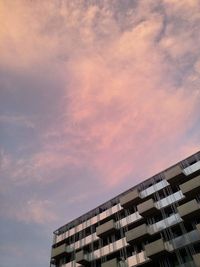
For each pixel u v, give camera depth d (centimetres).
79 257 3569
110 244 3516
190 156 3597
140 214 3369
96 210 4250
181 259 2742
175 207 3222
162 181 3641
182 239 2877
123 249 3319
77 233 4156
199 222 2933
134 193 3672
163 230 3097
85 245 3819
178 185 3444
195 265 2622
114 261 3170
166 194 3469
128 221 3578
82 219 4328
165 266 2844
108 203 4162
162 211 3284
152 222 3319
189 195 3134
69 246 4028
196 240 2775
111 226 3575
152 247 2900
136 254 3144
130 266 3083
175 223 3064
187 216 2939
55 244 4266
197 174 3309
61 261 3947
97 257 3512
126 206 3747
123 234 3488
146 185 3819
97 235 3666
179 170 3359
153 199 3534
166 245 2930
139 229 3206
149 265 3030
